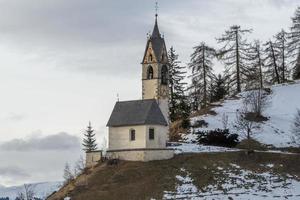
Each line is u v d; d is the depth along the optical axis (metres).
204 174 93.75
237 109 131.38
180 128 124.62
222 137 113.25
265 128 121.56
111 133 105.19
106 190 90.88
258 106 127.56
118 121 104.81
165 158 100.44
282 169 95.88
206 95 150.38
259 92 130.62
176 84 146.38
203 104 150.12
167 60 119.50
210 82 151.62
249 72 154.38
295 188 89.94
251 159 99.31
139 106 105.50
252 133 118.50
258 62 163.62
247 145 112.81
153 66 117.56
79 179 98.56
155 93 116.94
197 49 151.12
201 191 89.00
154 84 117.19
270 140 115.81
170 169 95.50
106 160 101.81
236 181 91.88
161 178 92.50
